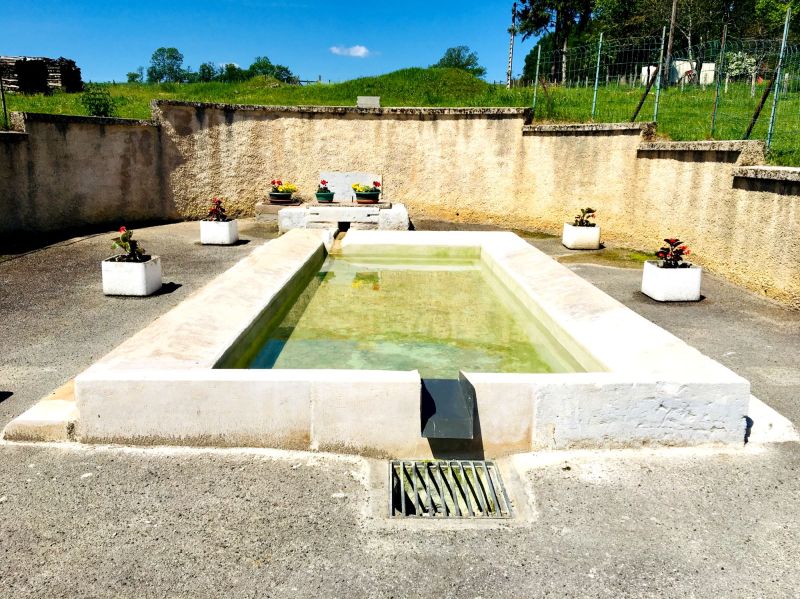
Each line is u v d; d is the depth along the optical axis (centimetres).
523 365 536
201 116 1308
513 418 364
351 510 310
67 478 331
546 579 263
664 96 1548
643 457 363
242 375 365
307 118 1371
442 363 538
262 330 596
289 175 1395
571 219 1232
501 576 265
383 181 1397
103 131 1180
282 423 363
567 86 1720
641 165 1075
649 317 668
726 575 265
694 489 330
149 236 1141
